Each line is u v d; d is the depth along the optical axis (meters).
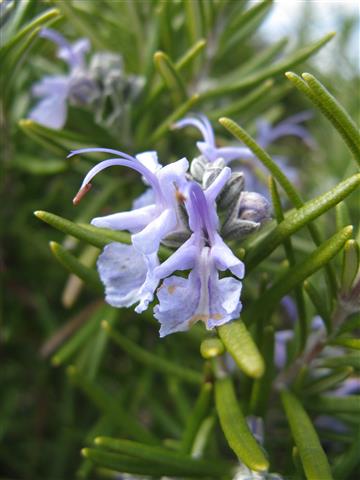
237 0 0.10
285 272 0.06
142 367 0.10
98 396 0.07
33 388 0.11
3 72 0.08
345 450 0.08
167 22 0.09
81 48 0.09
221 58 0.11
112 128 0.09
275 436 0.07
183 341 0.10
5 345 0.11
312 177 0.12
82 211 0.10
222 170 0.05
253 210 0.06
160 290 0.05
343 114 0.05
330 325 0.06
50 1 0.09
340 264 0.07
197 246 0.05
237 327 0.05
